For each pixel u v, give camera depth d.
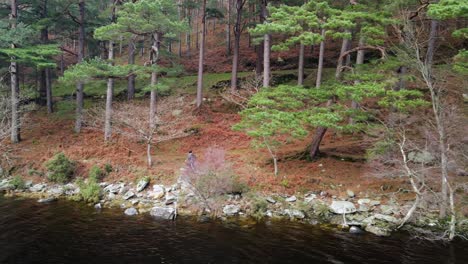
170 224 12.87
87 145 22.44
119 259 9.77
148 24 19.75
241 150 21.17
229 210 14.23
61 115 28.77
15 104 23.23
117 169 18.61
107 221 13.06
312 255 10.30
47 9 29.17
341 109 15.26
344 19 13.72
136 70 21.08
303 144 21.45
